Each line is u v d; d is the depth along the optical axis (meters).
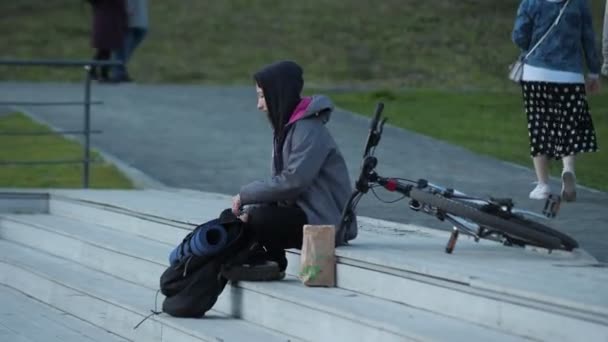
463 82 75.75
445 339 16.95
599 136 49.28
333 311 19.64
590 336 15.84
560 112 31.38
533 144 31.89
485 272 18.97
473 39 87.25
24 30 93.12
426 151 44.56
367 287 21.06
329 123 52.69
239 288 22.81
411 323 18.23
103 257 29.52
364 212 31.41
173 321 22.61
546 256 21.25
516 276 18.56
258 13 98.81
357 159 42.75
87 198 34.84
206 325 22.12
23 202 37.62
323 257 21.86
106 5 66.75
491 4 95.69
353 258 21.34
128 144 47.72
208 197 35.00
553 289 17.16
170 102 60.94
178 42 90.19
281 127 22.77
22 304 29.17
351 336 19.14
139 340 23.94
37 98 60.53
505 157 43.25
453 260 20.53
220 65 83.62
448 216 21.45
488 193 33.94
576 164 41.84
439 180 37.16
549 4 31.06
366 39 90.19
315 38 91.19
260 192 22.44
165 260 26.00
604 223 28.09
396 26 93.19
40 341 24.69
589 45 31.44
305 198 22.86
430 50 85.88
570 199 30.86
